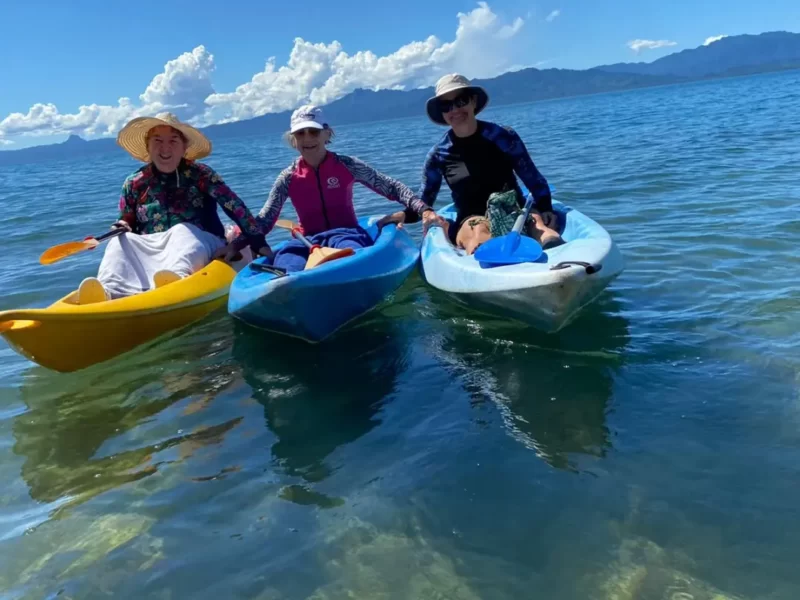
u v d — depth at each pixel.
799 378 2.43
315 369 3.00
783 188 5.89
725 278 3.60
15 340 2.97
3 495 2.21
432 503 1.94
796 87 33.94
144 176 4.21
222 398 2.79
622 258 3.53
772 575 1.56
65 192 14.35
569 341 3.00
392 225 4.28
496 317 3.39
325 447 2.32
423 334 3.29
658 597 1.53
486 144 4.05
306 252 3.85
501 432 2.29
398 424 2.43
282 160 19.56
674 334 2.95
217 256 4.14
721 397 2.37
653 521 1.77
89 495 2.16
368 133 39.25
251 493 2.09
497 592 1.60
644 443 2.14
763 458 2.00
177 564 1.79
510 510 1.88
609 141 13.14
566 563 1.66
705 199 5.82
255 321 3.35
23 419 2.76
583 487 1.95
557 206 4.37
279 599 1.64
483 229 3.83
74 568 1.81
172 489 2.14
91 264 5.45
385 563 1.73
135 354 3.38
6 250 6.62
